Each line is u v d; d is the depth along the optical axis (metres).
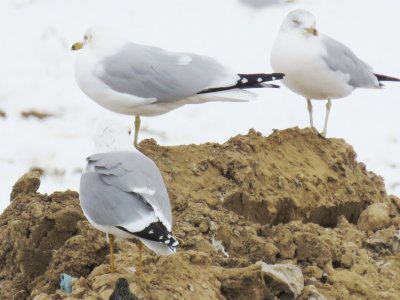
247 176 12.89
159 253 9.78
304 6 28.23
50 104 22.45
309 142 14.22
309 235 11.87
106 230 10.15
